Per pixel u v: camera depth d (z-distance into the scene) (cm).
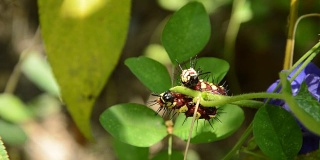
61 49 31
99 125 95
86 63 30
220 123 44
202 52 83
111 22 30
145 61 44
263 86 88
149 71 44
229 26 72
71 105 31
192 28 44
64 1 31
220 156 84
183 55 44
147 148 50
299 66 41
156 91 44
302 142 40
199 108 40
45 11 31
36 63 81
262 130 40
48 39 31
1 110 77
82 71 30
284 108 41
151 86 44
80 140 95
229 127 43
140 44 93
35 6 95
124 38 30
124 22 30
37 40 91
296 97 37
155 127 44
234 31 72
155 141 43
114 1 30
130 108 43
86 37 30
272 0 71
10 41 95
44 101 95
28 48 89
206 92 39
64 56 31
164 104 40
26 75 96
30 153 92
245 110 83
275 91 40
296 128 40
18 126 76
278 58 85
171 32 44
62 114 96
